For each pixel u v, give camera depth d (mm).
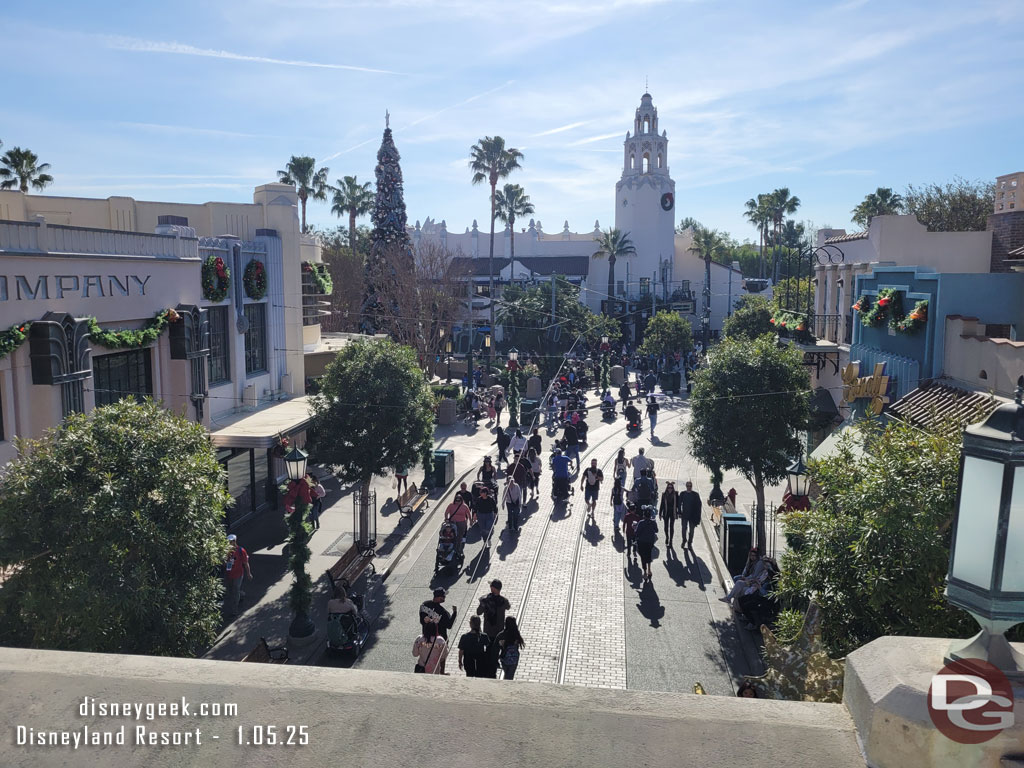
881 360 19406
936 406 15289
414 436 17859
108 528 8602
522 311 53781
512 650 12219
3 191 22875
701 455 18047
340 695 2279
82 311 14336
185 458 9625
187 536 9164
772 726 2172
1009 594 2088
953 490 7672
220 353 20312
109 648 8594
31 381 13039
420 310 42438
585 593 15984
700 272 86938
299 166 56219
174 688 2314
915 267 18297
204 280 19000
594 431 34375
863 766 2043
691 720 2188
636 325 79000
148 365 16875
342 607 12953
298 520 13500
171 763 2064
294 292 24297
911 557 7480
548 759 2037
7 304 12453
